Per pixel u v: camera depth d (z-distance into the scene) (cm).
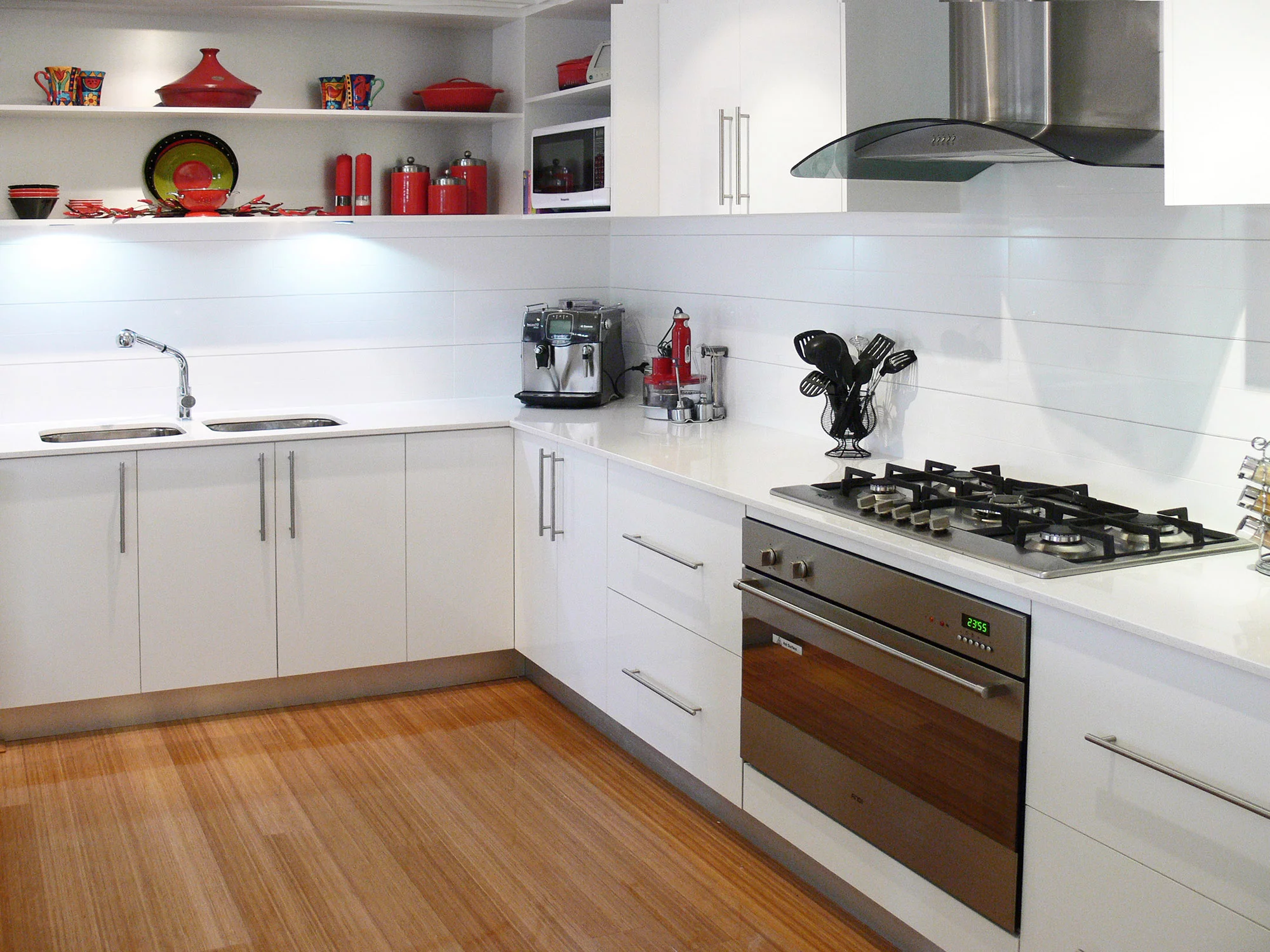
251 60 438
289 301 453
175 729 402
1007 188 306
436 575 427
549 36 448
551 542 409
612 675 378
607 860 319
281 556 406
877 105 303
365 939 284
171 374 439
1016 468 311
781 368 399
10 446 377
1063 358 294
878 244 352
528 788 360
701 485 320
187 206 420
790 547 290
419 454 418
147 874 311
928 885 259
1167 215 265
